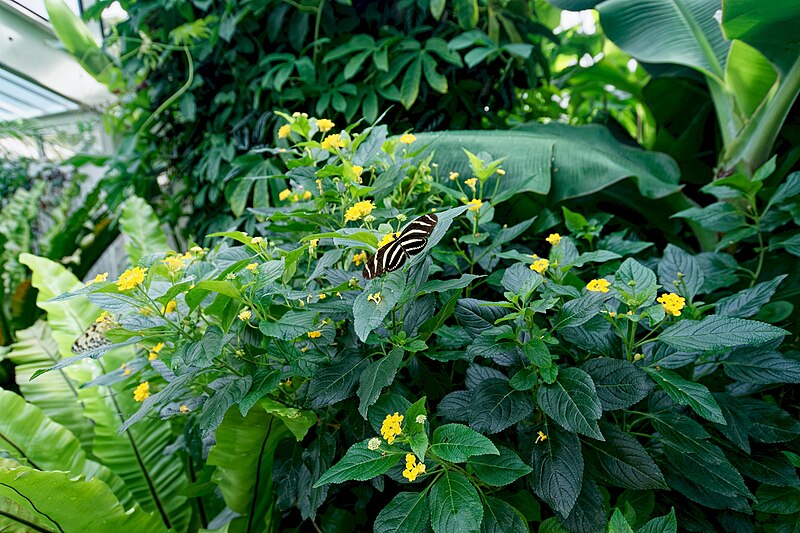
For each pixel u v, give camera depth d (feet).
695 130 6.91
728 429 3.22
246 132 6.51
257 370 3.31
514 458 2.84
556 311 3.53
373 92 6.16
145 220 6.41
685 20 5.91
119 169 7.66
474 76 6.72
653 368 3.09
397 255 2.55
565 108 8.95
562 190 5.38
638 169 5.62
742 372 3.37
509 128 7.08
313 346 3.43
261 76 6.63
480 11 6.90
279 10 6.40
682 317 3.50
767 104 5.33
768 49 4.93
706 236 5.82
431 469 2.87
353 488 3.82
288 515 4.59
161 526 3.75
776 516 3.64
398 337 3.10
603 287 3.11
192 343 2.96
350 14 6.63
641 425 3.66
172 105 7.55
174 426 5.30
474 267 4.58
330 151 4.01
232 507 4.01
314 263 4.20
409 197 4.32
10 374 7.41
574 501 2.77
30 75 7.90
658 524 2.91
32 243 9.46
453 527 2.50
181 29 6.54
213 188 6.86
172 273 3.20
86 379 5.22
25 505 3.24
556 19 8.76
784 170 5.61
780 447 3.58
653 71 6.95
